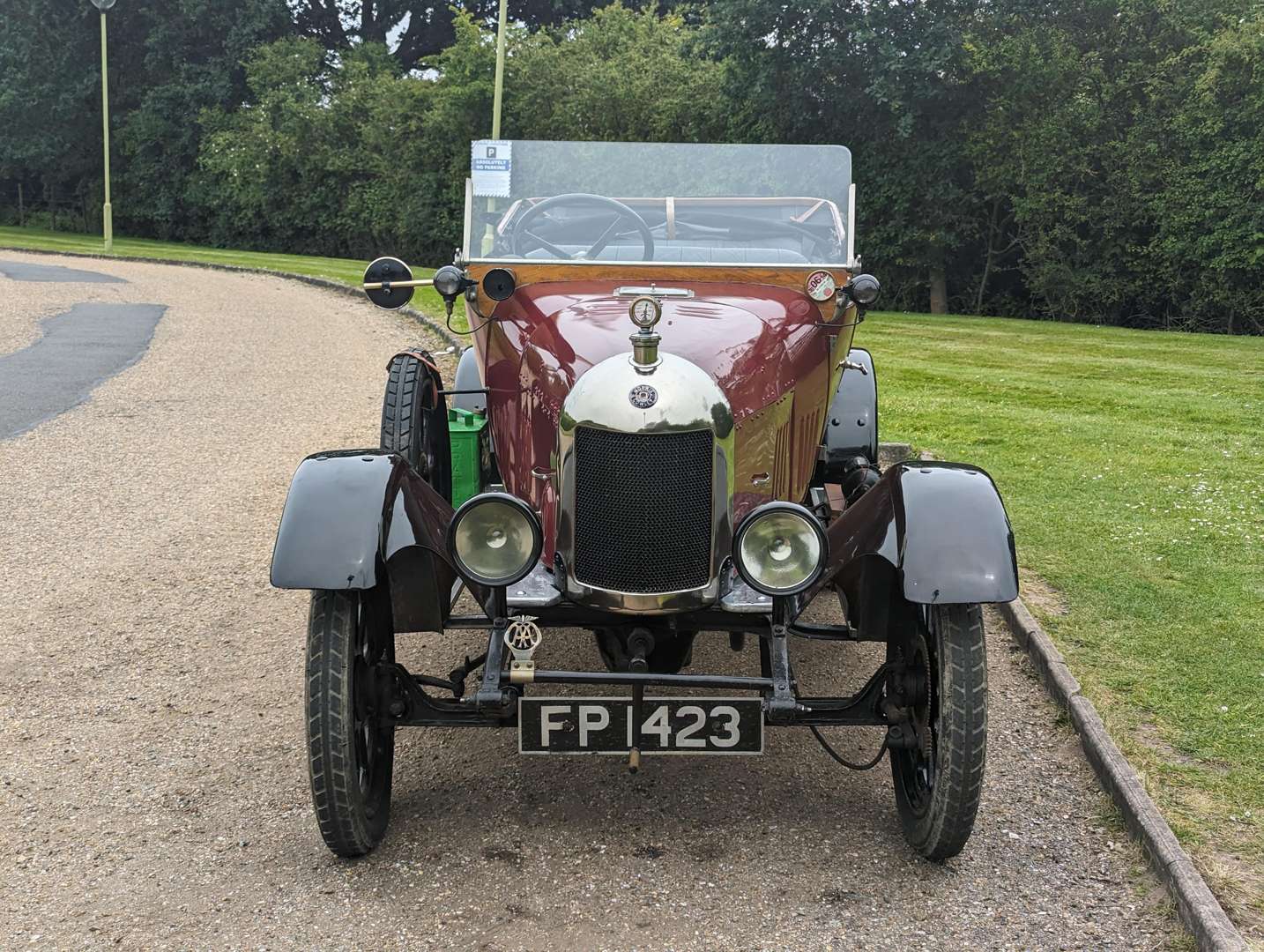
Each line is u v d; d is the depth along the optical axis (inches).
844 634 136.4
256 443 355.6
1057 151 968.3
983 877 127.0
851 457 208.1
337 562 121.0
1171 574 219.9
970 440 354.0
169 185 1742.1
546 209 176.6
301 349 562.9
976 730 120.2
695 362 137.9
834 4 952.3
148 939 115.8
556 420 137.6
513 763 155.6
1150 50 951.0
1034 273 1017.5
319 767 121.9
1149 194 935.0
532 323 152.2
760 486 143.4
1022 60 954.7
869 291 150.5
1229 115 877.8
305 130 1553.9
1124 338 743.7
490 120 1298.0
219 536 260.1
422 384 193.9
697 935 116.0
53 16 1722.4
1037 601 205.0
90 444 351.9
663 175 177.2
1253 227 863.7
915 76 953.5
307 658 125.0
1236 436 363.3
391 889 124.6
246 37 1681.8
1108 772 143.7
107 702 173.5
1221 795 138.5
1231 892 119.3
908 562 121.7
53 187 1866.4
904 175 1038.4
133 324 654.5
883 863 130.1
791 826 138.6
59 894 123.8
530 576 133.8
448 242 1358.3
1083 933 116.6
